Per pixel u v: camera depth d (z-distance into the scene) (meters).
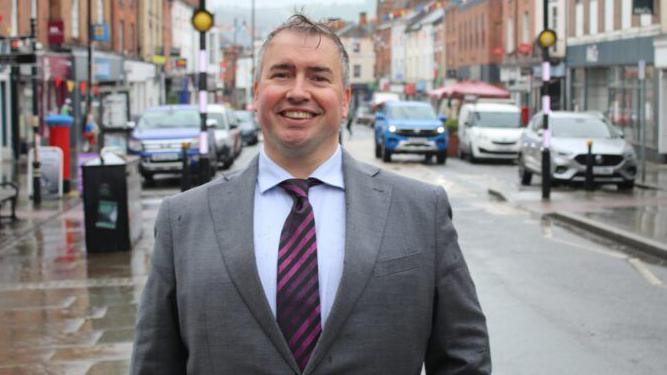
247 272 2.88
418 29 88.31
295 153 3.03
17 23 31.12
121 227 12.52
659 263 11.87
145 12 53.88
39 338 7.88
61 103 37.22
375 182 3.07
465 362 3.04
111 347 7.56
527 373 6.91
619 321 8.56
